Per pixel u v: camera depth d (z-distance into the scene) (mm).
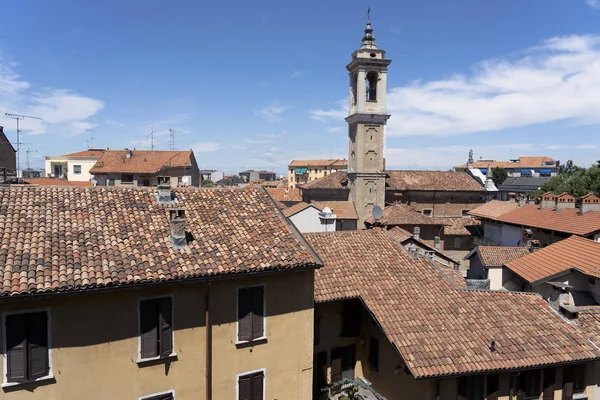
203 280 14367
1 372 12352
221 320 15258
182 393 14766
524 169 130000
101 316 13430
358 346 20547
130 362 13922
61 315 12906
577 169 72625
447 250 52250
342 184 58625
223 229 16891
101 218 15961
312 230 45781
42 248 13719
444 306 18516
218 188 19828
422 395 15930
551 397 16844
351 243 22719
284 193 67000
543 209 42375
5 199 15836
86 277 12852
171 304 14414
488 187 64250
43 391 12812
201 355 14984
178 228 15383
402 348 15953
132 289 13672
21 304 12352
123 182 63188
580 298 22438
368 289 19250
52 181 60875
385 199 60469
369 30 54500
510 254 33844
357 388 19062
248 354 15797
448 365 15367
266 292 15969
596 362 17312
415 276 20578
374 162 54781
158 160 65938
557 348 16562
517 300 19391
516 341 16781
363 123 54062
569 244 26266
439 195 61781
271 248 16312
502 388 16438
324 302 18438
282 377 16547
